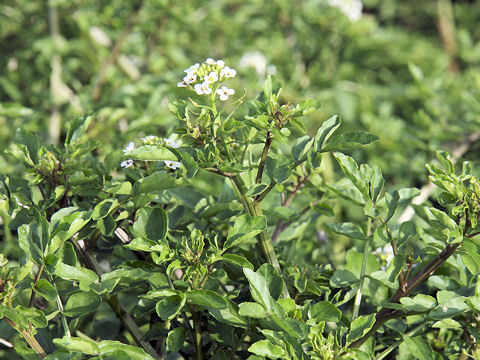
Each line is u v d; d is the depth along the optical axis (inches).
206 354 18.6
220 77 17.7
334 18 35.0
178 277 18.2
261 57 34.5
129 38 36.4
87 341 16.5
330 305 17.4
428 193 25.0
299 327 16.9
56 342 16.4
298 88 34.2
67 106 31.2
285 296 17.9
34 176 19.2
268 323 17.1
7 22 35.6
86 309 17.3
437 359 17.4
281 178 17.6
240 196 18.0
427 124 27.7
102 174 18.9
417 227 18.8
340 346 16.9
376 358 18.0
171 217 19.5
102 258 20.5
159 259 17.4
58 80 32.5
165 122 24.5
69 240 18.3
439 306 17.2
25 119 26.2
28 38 35.3
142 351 16.7
